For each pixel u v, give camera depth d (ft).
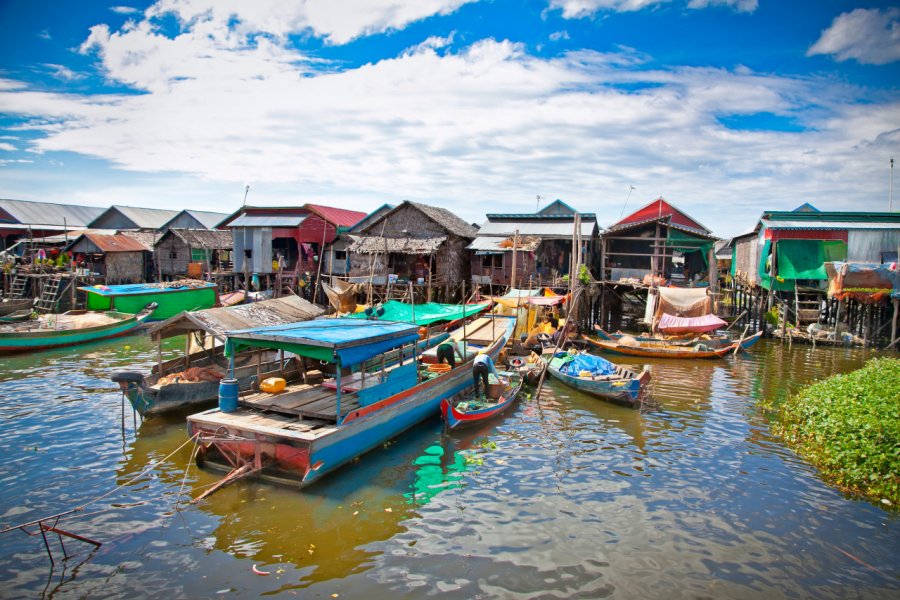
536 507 37.83
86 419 53.72
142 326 104.83
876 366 62.64
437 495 39.40
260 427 40.70
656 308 95.71
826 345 100.73
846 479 41.42
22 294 121.49
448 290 126.82
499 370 68.90
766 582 29.84
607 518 36.42
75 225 180.14
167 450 46.50
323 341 41.22
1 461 43.62
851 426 45.19
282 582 29.30
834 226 105.19
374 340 45.01
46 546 30.68
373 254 126.00
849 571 30.83
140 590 28.53
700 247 114.32
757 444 49.85
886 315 101.91
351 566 30.86
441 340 75.15
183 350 90.22
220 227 157.89
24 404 58.29
